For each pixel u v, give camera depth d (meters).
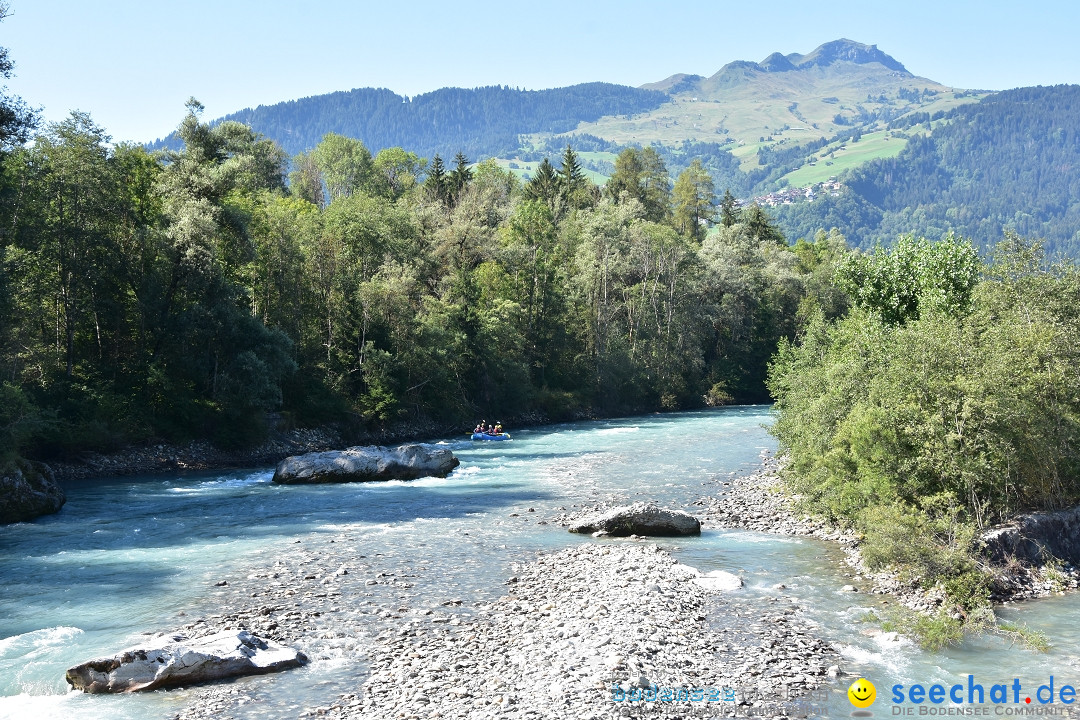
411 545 28.61
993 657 17.61
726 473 44.94
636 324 106.38
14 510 34.09
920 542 22.11
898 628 19.22
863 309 42.66
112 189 55.44
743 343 117.62
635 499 37.22
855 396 30.36
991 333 28.47
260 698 15.72
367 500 38.28
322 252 71.88
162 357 56.91
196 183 61.69
